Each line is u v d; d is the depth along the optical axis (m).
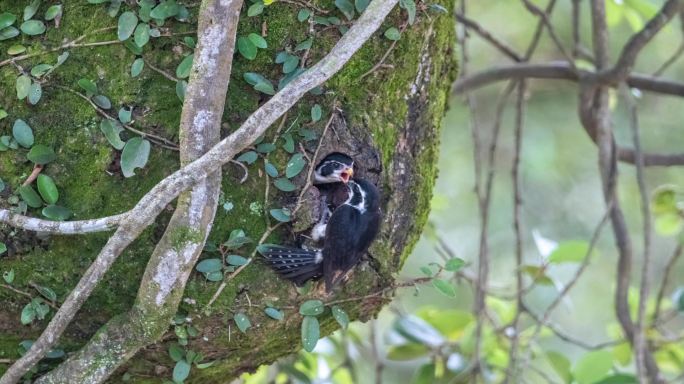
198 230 6.41
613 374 9.68
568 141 16.58
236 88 6.83
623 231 9.77
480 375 10.05
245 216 6.79
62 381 6.67
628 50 9.56
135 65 6.68
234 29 6.40
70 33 6.79
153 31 6.67
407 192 7.54
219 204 6.71
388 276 7.39
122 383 7.27
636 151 9.46
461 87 10.42
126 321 6.64
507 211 16.41
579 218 16.45
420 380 10.20
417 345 10.31
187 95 6.39
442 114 8.09
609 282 16.58
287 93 6.34
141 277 6.67
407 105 7.47
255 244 6.82
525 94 11.48
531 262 16.27
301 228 6.96
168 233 6.42
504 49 10.65
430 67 7.59
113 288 6.70
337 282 6.80
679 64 16.11
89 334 6.92
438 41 7.64
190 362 7.00
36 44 6.81
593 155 16.56
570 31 15.89
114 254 6.32
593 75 9.82
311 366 10.32
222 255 6.72
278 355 7.65
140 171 6.68
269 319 6.97
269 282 6.85
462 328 10.43
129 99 6.68
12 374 6.64
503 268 16.20
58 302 6.73
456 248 16.25
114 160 6.67
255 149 6.77
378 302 7.52
